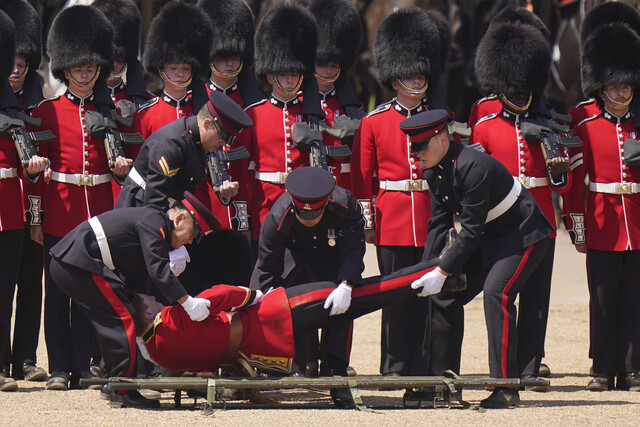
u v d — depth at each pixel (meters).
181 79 33.62
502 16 40.00
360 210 28.45
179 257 27.47
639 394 31.55
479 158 27.50
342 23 36.09
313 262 29.39
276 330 27.30
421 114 27.73
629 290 32.88
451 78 69.31
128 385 26.41
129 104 34.75
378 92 71.31
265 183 33.22
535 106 33.50
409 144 32.41
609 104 33.47
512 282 28.03
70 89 33.22
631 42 33.28
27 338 33.44
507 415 26.36
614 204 33.00
